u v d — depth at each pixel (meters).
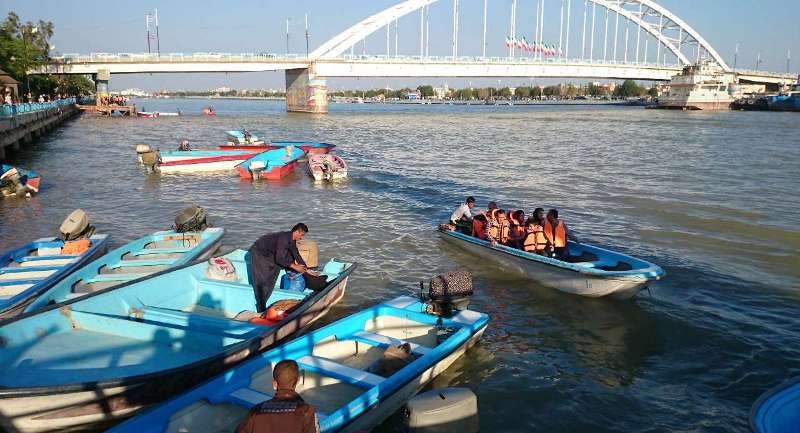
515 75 96.06
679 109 114.75
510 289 11.53
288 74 101.44
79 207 19.42
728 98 113.38
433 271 12.54
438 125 68.12
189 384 6.86
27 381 6.63
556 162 32.69
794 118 82.62
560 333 9.59
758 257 13.74
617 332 9.64
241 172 25.84
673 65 115.81
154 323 8.09
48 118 50.34
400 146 42.78
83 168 28.95
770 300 11.02
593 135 52.72
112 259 11.31
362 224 16.92
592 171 28.80
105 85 82.88
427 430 5.95
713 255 13.91
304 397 6.95
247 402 6.14
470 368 8.32
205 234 13.35
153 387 6.54
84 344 7.50
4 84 51.00
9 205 19.67
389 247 14.38
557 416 7.22
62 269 10.70
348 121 74.75
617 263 11.28
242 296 9.52
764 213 18.59
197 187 23.77
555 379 8.09
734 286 11.74
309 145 34.91
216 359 6.98
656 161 32.94
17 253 11.75
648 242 15.05
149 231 16.19
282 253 9.33
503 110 119.81
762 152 37.69
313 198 21.28
